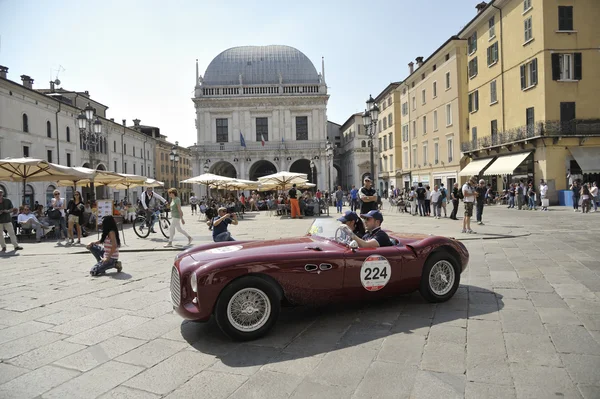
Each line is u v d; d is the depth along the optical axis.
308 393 3.42
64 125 40.16
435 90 40.56
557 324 4.86
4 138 31.55
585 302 5.73
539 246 10.74
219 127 60.09
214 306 4.58
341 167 81.69
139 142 60.97
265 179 27.72
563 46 24.97
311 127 60.12
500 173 28.59
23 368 4.05
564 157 25.38
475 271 7.96
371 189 10.41
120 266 8.68
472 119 34.69
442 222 18.30
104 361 4.18
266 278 4.77
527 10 26.50
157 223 23.06
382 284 5.39
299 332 4.87
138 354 4.34
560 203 25.25
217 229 9.22
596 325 4.80
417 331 4.77
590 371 3.64
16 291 7.17
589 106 25.11
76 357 4.29
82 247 13.33
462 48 35.81
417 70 43.88
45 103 37.00
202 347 4.50
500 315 5.27
